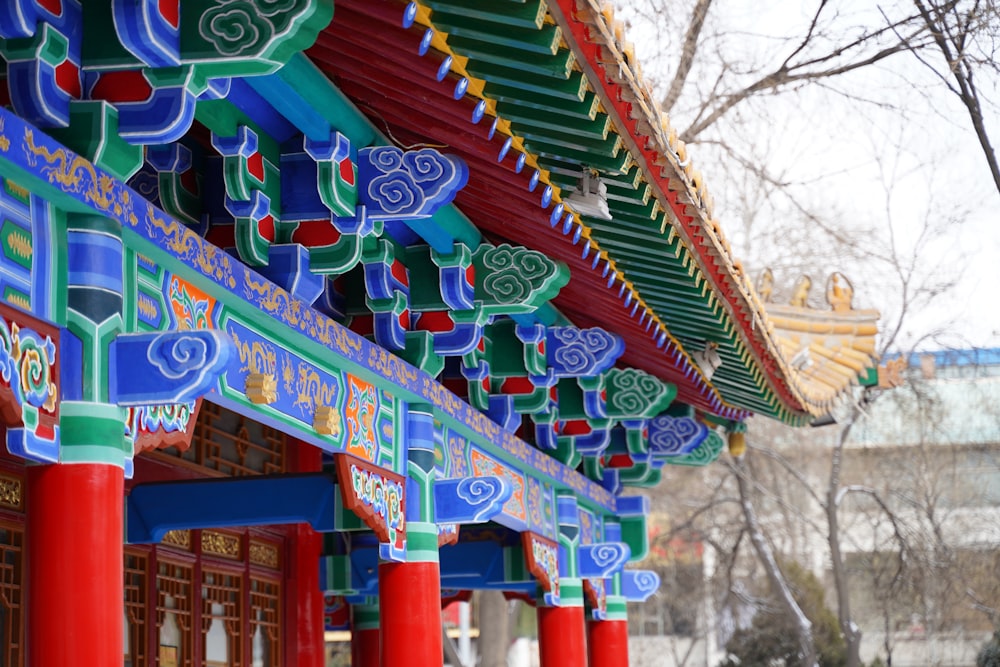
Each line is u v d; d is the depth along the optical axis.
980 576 29.81
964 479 32.59
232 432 9.89
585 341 10.01
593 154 6.54
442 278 7.93
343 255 6.54
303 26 4.92
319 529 8.20
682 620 38.78
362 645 13.08
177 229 5.32
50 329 4.58
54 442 4.53
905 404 28.95
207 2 4.94
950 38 17.14
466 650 40.31
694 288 9.01
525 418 11.90
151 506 8.35
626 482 13.78
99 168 4.80
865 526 36.72
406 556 7.99
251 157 6.24
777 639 32.38
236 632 9.92
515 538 11.94
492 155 6.57
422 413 8.21
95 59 4.88
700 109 22.61
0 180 4.39
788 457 32.41
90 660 4.45
